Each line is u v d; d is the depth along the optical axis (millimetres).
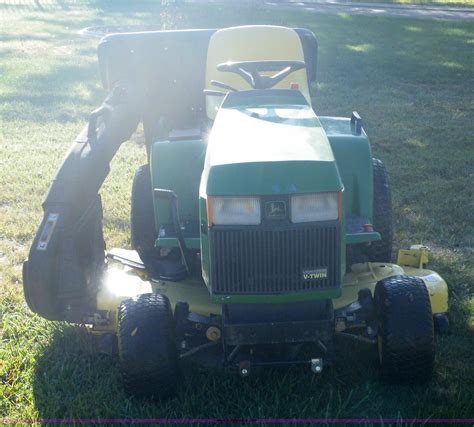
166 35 5680
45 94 11469
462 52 15633
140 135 8945
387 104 10453
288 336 3365
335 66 13820
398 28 20250
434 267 5023
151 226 4648
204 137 4230
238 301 3254
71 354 3975
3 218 6094
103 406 3475
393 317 3400
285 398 3479
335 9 25609
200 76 5730
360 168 4055
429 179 6965
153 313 3416
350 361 3795
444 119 9523
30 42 17922
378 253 4555
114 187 6816
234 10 18906
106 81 5875
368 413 3383
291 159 3188
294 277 3221
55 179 3750
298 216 3168
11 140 8656
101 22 22000
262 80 4227
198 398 3500
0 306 4574
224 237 3184
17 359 3936
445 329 3783
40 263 3545
